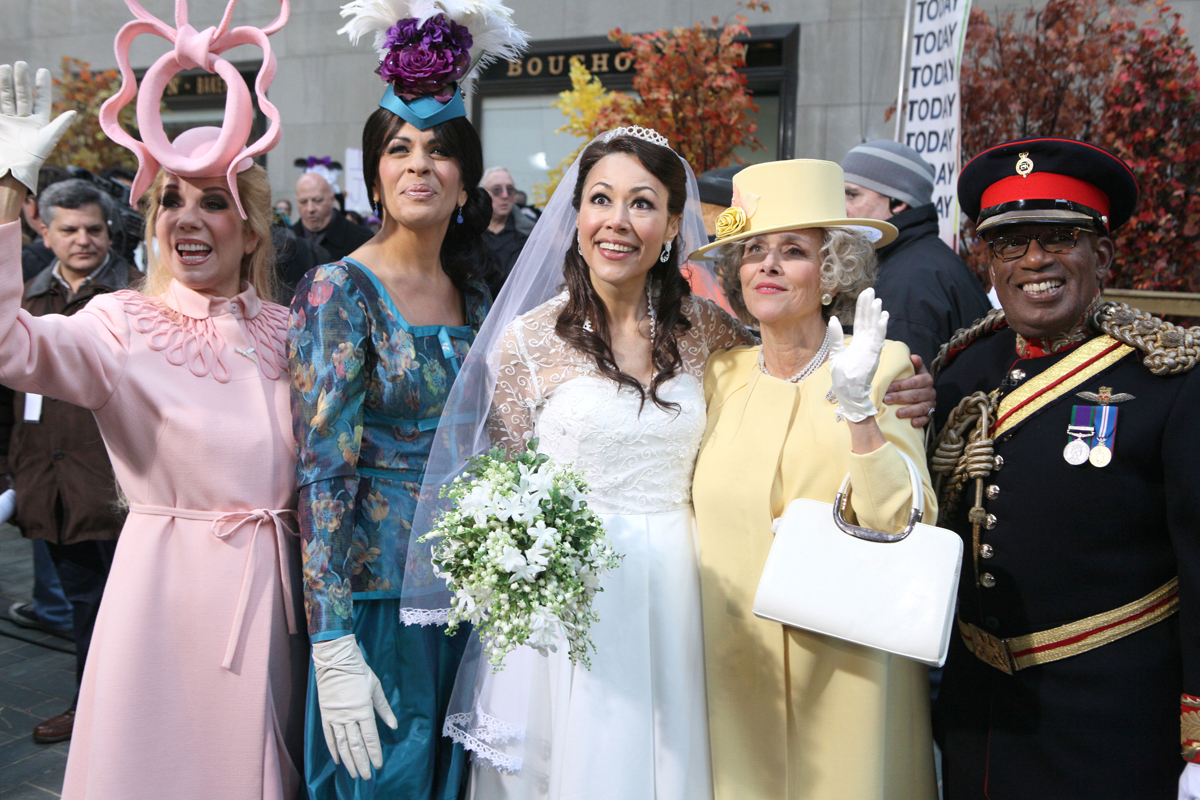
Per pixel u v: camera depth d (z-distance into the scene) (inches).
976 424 77.8
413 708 81.1
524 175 351.6
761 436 81.7
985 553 74.9
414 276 84.6
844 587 70.4
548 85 340.5
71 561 128.6
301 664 81.3
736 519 81.0
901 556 69.9
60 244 134.2
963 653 81.1
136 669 73.5
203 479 76.4
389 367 79.0
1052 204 70.2
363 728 72.7
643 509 82.2
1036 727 72.7
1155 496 68.4
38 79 68.1
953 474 78.7
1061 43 203.8
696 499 83.7
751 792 80.0
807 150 305.3
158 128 78.6
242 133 78.2
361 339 77.4
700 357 90.2
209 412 77.0
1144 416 68.1
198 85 384.5
